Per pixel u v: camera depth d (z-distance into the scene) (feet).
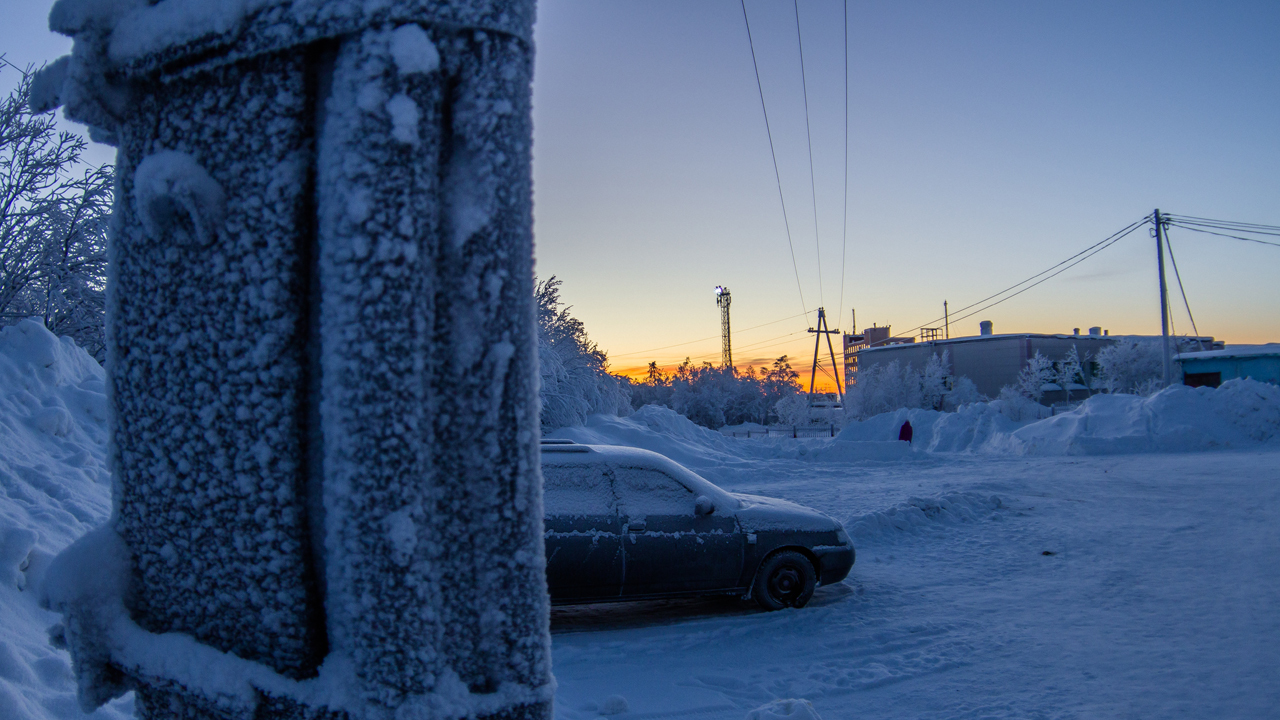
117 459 4.49
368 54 3.56
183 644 4.02
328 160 3.67
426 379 3.57
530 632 3.82
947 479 61.52
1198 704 15.51
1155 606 22.97
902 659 19.20
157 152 4.19
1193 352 166.61
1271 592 23.80
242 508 3.89
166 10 4.10
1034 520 39.68
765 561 23.89
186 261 4.05
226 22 3.83
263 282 3.79
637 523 22.61
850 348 283.18
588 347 105.40
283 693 3.69
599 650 20.38
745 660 19.47
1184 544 32.01
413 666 3.46
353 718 3.50
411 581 3.46
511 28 3.78
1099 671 17.67
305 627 3.79
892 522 37.91
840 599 25.34
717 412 270.05
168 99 4.17
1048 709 15.58
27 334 26.45
